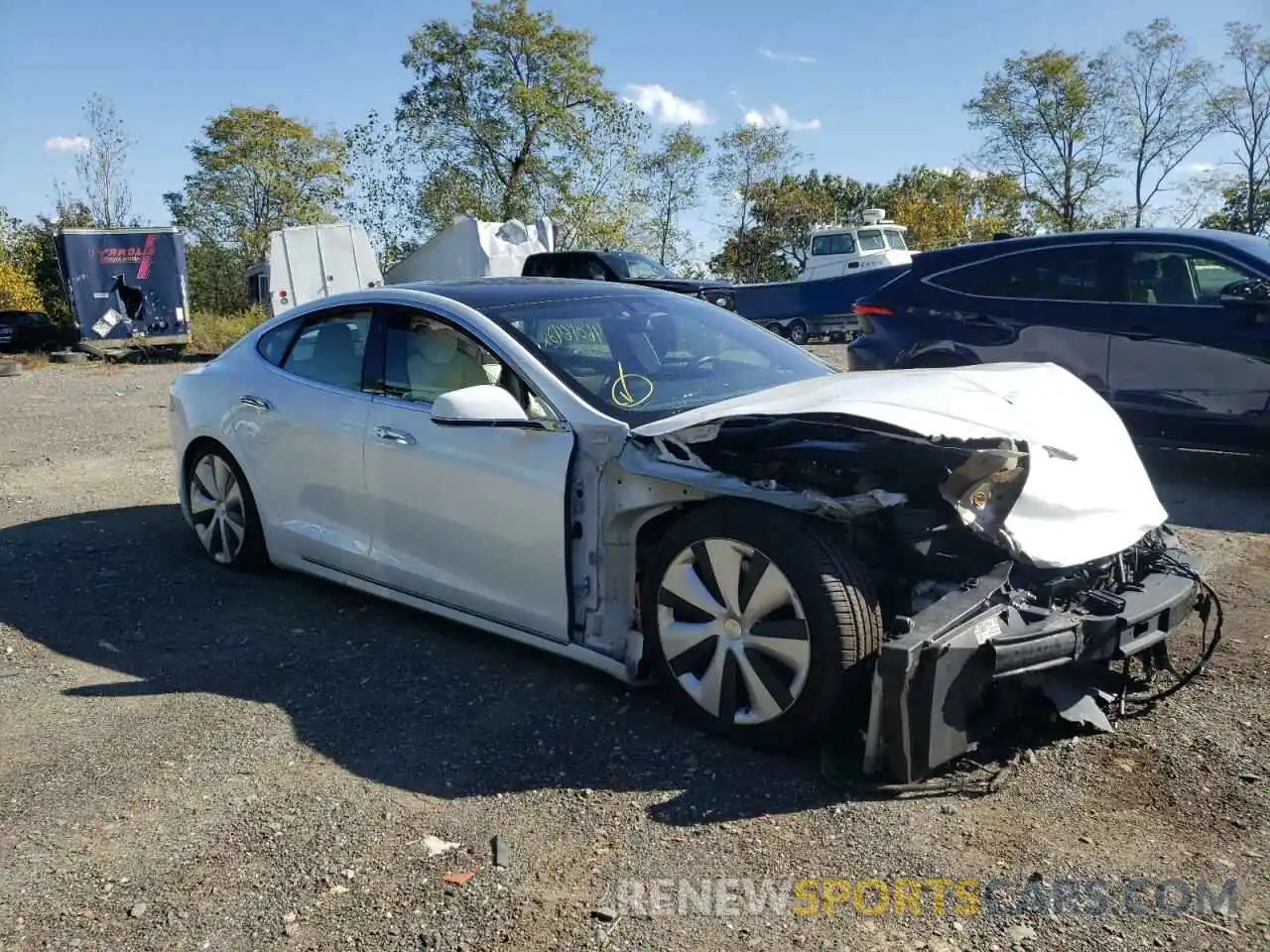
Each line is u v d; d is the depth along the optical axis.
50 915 2.70
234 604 5.06
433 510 4.23
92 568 5.70
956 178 47.06
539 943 2.53
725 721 3.42
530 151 34.84
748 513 3.30
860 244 25.17
